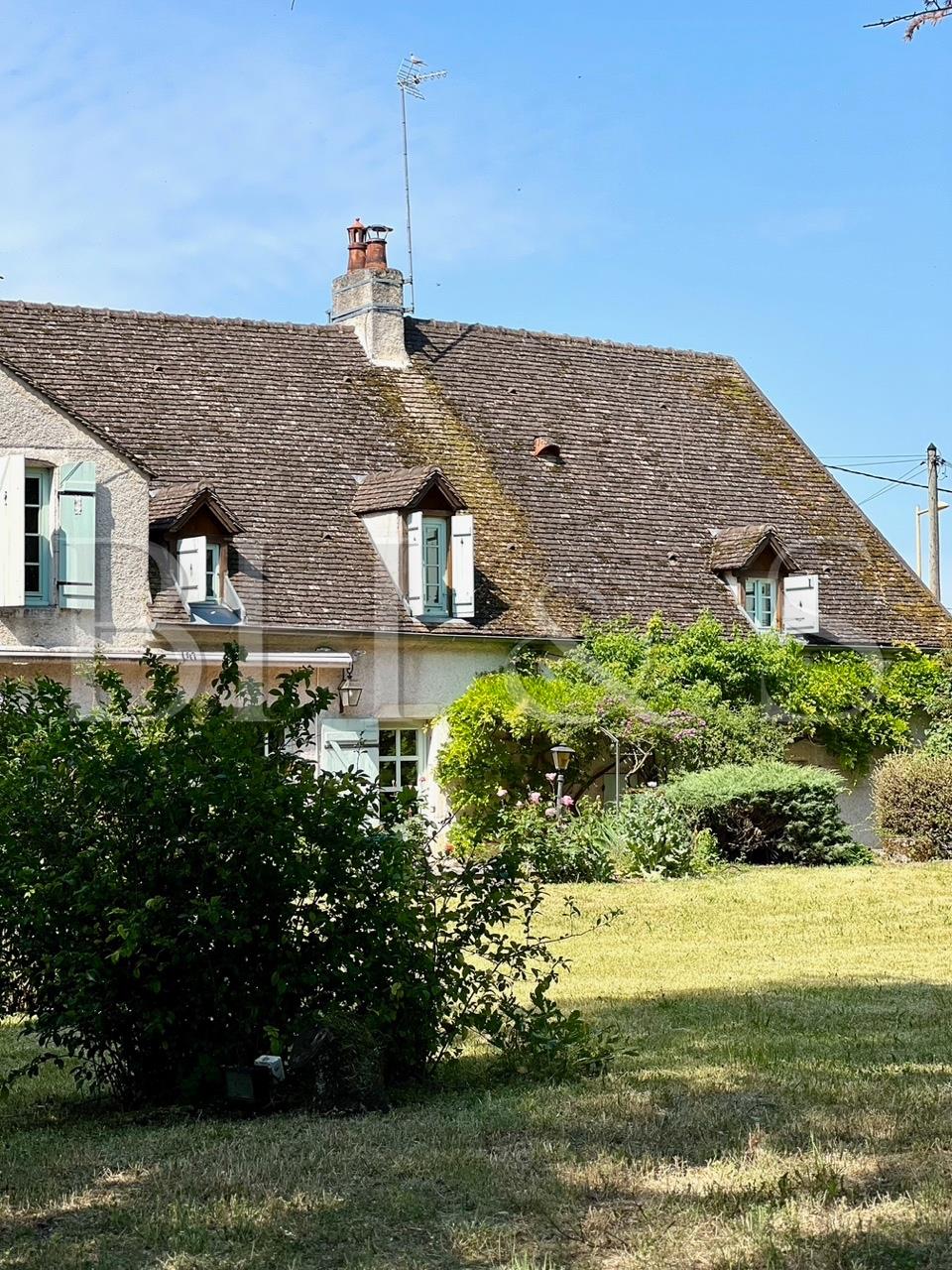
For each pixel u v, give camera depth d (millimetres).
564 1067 7730
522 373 26328
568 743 20594
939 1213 5207
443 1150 6160
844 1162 5840
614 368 27516
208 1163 6090
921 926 13836
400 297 25281
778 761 21094
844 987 10508
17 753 7406
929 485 32250
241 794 7129
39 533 17188
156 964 7078
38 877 7047
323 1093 7109
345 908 7340
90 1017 7031
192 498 18609
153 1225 5301
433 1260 4973
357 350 24969
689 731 20781
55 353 22000
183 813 7145
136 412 21797
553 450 25125
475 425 24844
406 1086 7562
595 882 17016
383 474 22281
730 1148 6086
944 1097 6797
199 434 21938
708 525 25453
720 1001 9891
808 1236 5062
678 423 27156
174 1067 7383
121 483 17797
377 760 20094
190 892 7203
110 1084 7633
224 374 23094
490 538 23078
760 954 12266
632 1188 5613
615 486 25188
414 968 7438
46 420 17578
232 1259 5000
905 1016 9250
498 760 20641
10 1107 7570
